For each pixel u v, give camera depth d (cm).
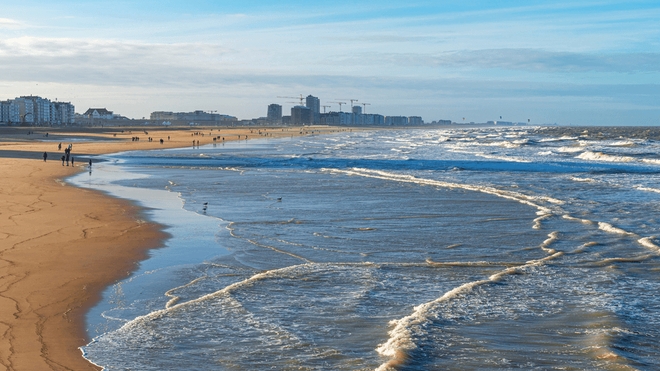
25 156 6150
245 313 1114
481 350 932
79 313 1097
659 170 5038
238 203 2745
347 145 10569
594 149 8681
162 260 1563
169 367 862
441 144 11256
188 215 2358
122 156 6725
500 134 18800
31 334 971
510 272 1446
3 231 1897
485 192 3225
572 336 997
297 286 1311
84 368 845
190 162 5856
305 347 943
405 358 881
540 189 3422
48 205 2534
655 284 1344
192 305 1161
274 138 14625
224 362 882
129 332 1004
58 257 1545
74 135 13675
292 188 3425
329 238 1895
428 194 3127
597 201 2870
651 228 2100
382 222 2211
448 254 1669
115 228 2008
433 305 1159
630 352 925
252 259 1591
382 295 1248
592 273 1443
